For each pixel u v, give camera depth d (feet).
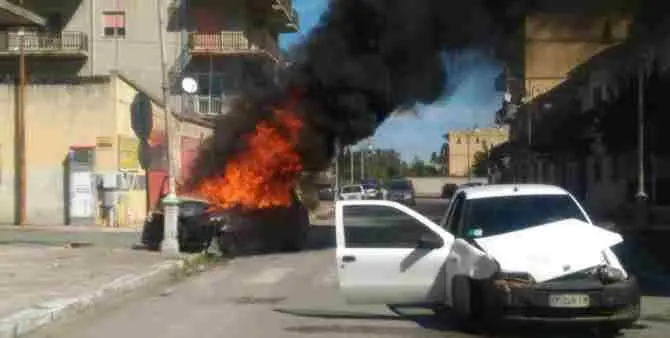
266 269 60.70
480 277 30.66
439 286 33.78
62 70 156.76
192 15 157.17
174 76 153.99
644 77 95.25
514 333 32.04
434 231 34.30
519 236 32.09
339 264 33.88
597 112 115.65
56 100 105.29
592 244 31.17
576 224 32.68
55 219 105.29
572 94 135.95
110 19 156.25
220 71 157.89
